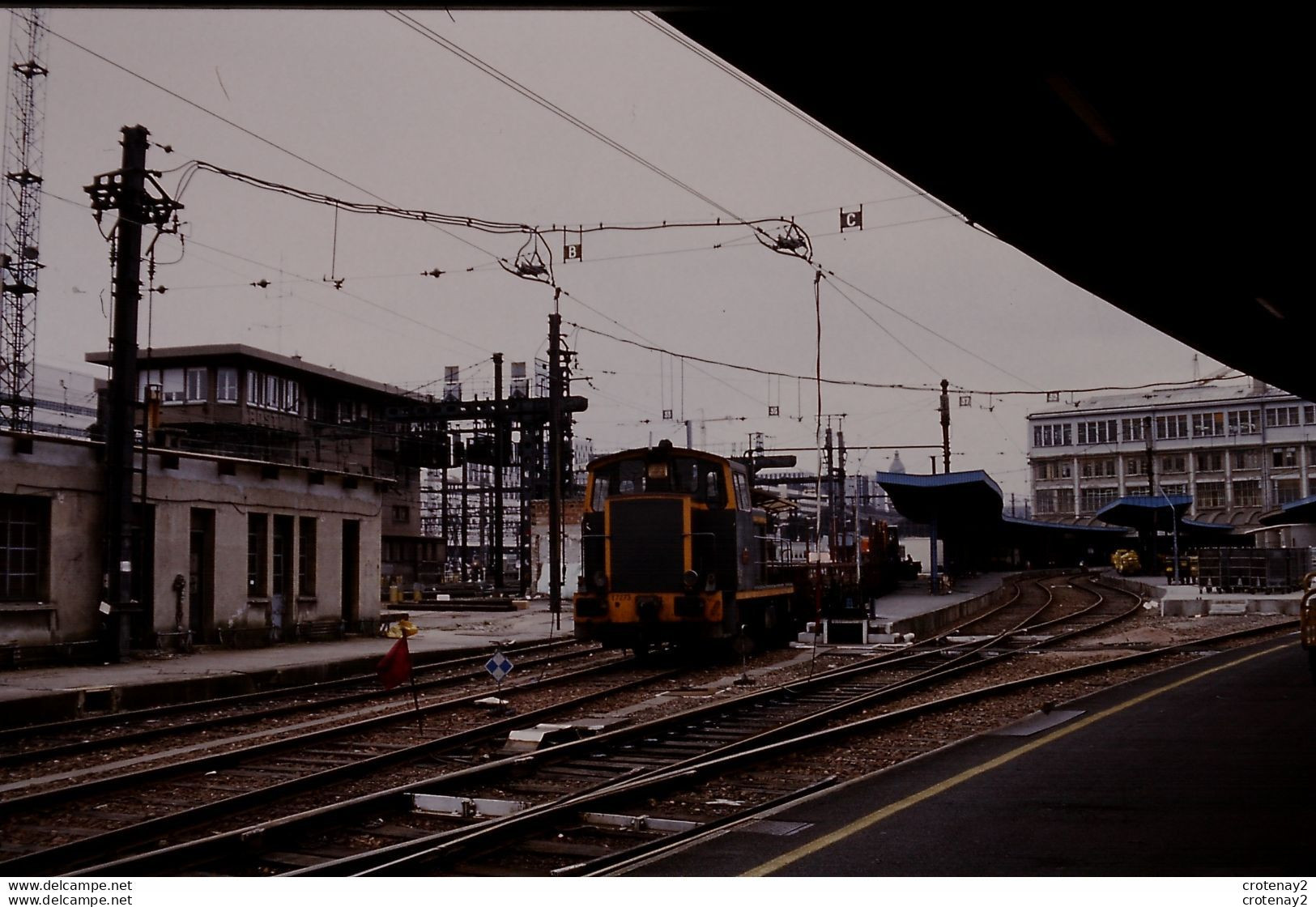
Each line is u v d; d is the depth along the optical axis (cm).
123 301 2083
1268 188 1113
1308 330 1844
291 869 701
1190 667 1784
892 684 1728
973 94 869
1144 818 733
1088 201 1130
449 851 684
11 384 5228
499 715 1434
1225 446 10238
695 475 2139
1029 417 11375
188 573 2259
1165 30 774
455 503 7400
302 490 2606
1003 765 935
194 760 1045
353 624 2811
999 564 7569
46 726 1340
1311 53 808
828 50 786
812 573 2803
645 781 865
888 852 647
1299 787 834
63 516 2003
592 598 2064
